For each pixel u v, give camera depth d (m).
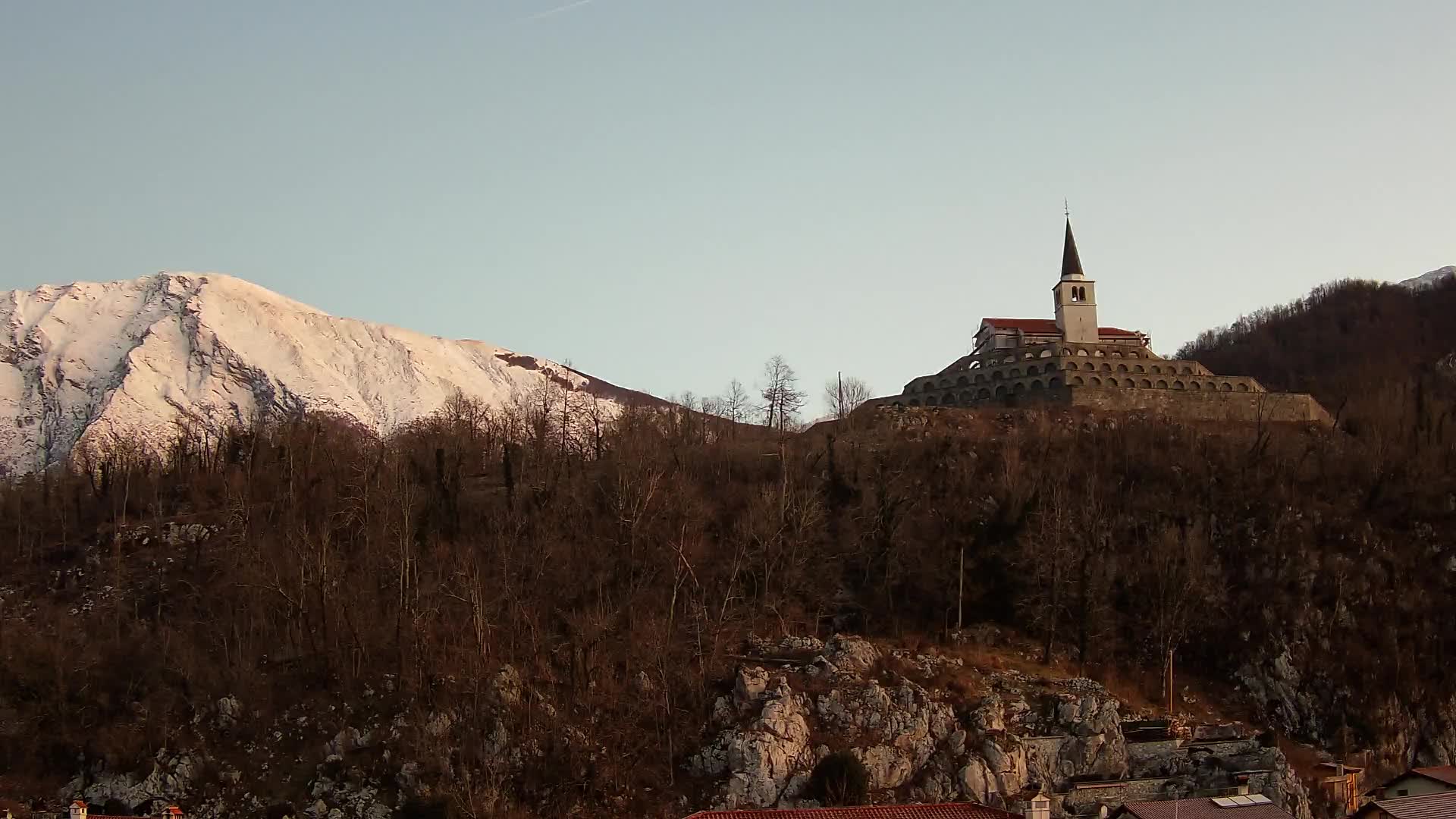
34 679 147.12
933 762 140.25
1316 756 155.62
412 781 135.75
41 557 190.62
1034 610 170.62
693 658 151.38
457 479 189.50
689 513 178.12
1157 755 145.38
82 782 139.62
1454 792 111.81
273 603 160.75
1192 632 175.25
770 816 109.38
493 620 157.00
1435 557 182.75
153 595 173.88
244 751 142.75
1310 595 175.62
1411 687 167.88
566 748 137.62
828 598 173.12
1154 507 189.00
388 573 166.88
